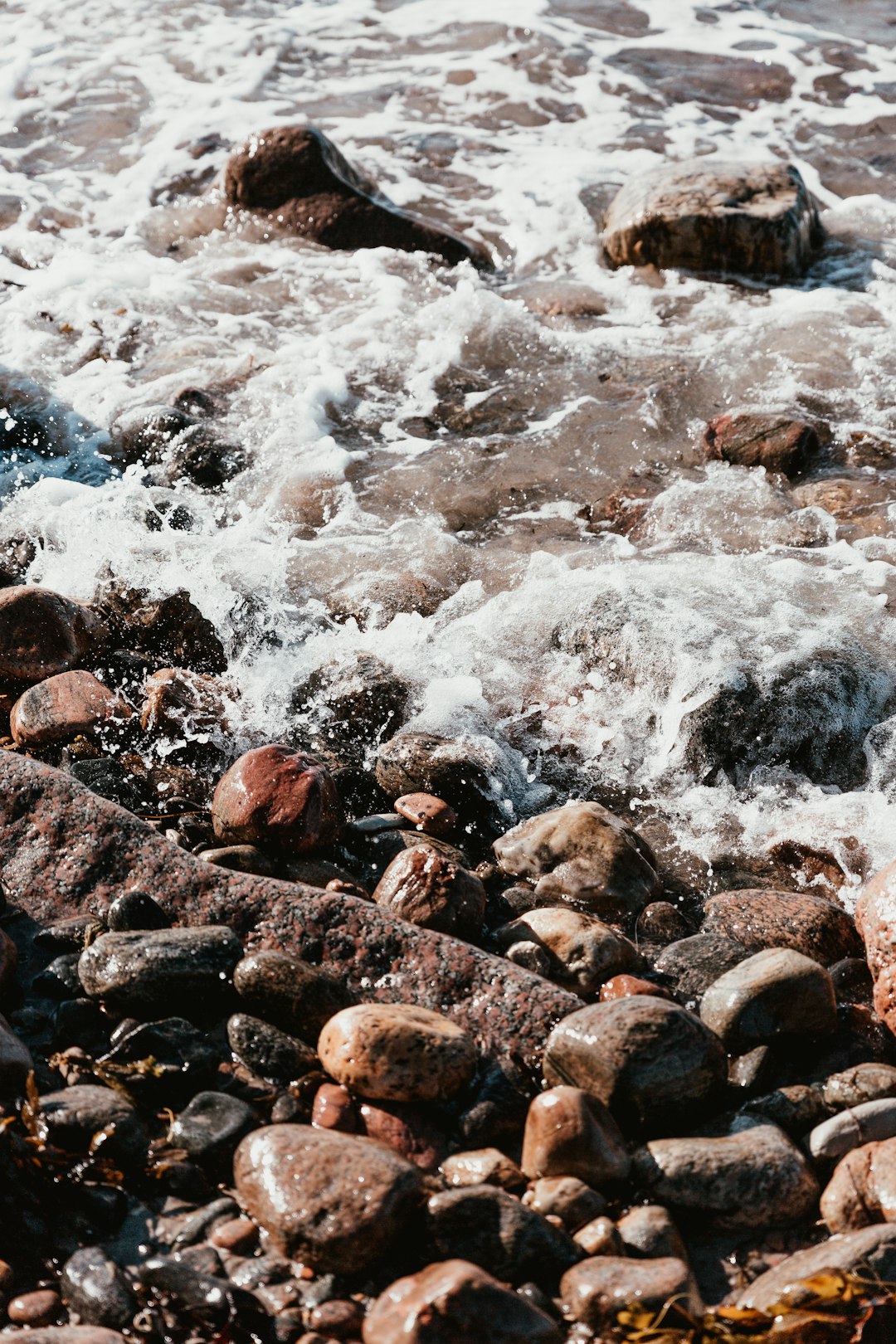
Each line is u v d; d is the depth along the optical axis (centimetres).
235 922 301
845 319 631
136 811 363
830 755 387
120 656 424
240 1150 243
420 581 455
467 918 316
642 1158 248
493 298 648
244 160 725
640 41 969
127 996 277
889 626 421
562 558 467
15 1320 220
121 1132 249
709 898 342
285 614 439
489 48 957
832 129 848
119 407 566
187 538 469
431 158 816
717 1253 240
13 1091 258
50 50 957
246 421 553
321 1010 277
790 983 284
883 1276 222
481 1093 262
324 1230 226
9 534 477
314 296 664
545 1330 211
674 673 395
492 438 551
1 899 309
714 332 627
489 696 409
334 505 505
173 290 669
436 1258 229
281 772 348
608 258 705
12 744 389
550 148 829
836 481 507
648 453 536
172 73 924
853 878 347
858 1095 268
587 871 336
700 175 704
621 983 296
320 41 977
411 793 374
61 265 688
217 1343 216
